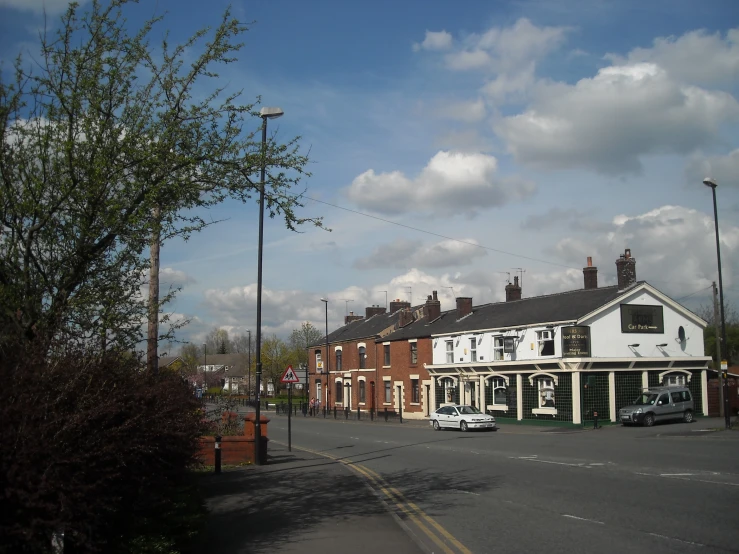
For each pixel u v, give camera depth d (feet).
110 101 28.96
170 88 30.99
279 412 213.87
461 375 146.00
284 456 76.18
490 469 59.62
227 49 31.99
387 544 30.45
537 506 39.75
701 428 102.58
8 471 17.44
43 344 21.44
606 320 122.93
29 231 25.49
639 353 125.39
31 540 17.66
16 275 25.05
